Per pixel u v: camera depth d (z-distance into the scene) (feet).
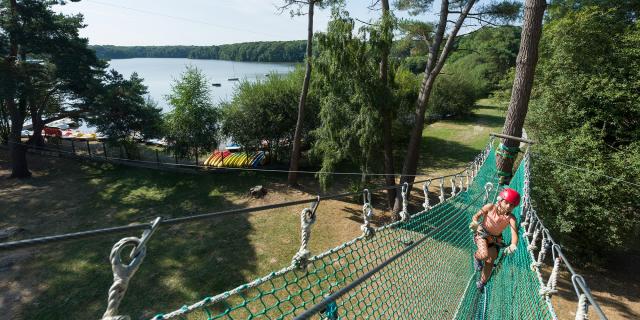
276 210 56.70
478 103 172.65
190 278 38.86
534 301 11.92
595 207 37.40
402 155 87.45
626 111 44.93
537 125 52.29
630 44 47.60
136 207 59.88
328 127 53.42
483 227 16.97
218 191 66.13
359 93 50.31
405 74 82.07
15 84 65.46
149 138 80.07
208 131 76.07
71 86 77.05
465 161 82.28
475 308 17.97
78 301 35.24
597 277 40.63
